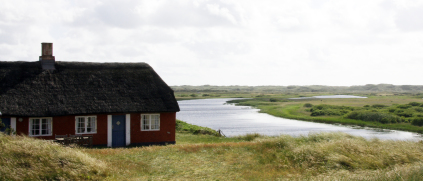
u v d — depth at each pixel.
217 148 18.33
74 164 12.20
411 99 119.88
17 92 21.36
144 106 23.27
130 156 16.12
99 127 22.47
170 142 24.00
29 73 22.72
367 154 14.23
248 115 74.25
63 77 23.25
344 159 13.62
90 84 23.47
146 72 25.53
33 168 11.37
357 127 51.41
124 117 23.14
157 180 12.34
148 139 23.55
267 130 47.31
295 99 140.50
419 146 15.50
